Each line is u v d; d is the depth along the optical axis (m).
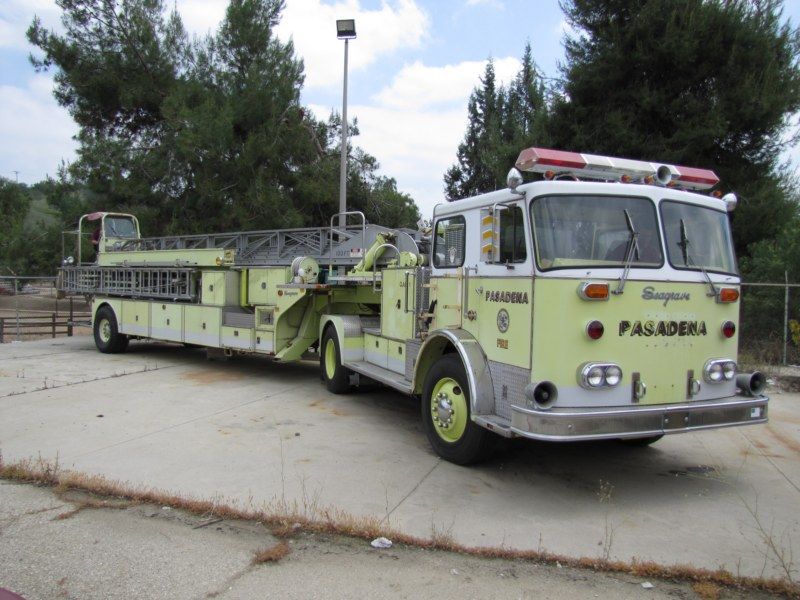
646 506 4.84
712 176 5.77
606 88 13.77
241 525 4.25
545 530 4.34
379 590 3.45
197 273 11.25
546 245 4.77
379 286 8.21
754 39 12.24
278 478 5.27
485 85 36.91
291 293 9.26
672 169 5.59
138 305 12.43
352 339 8.47
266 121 21.14
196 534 4.11
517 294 4.93
